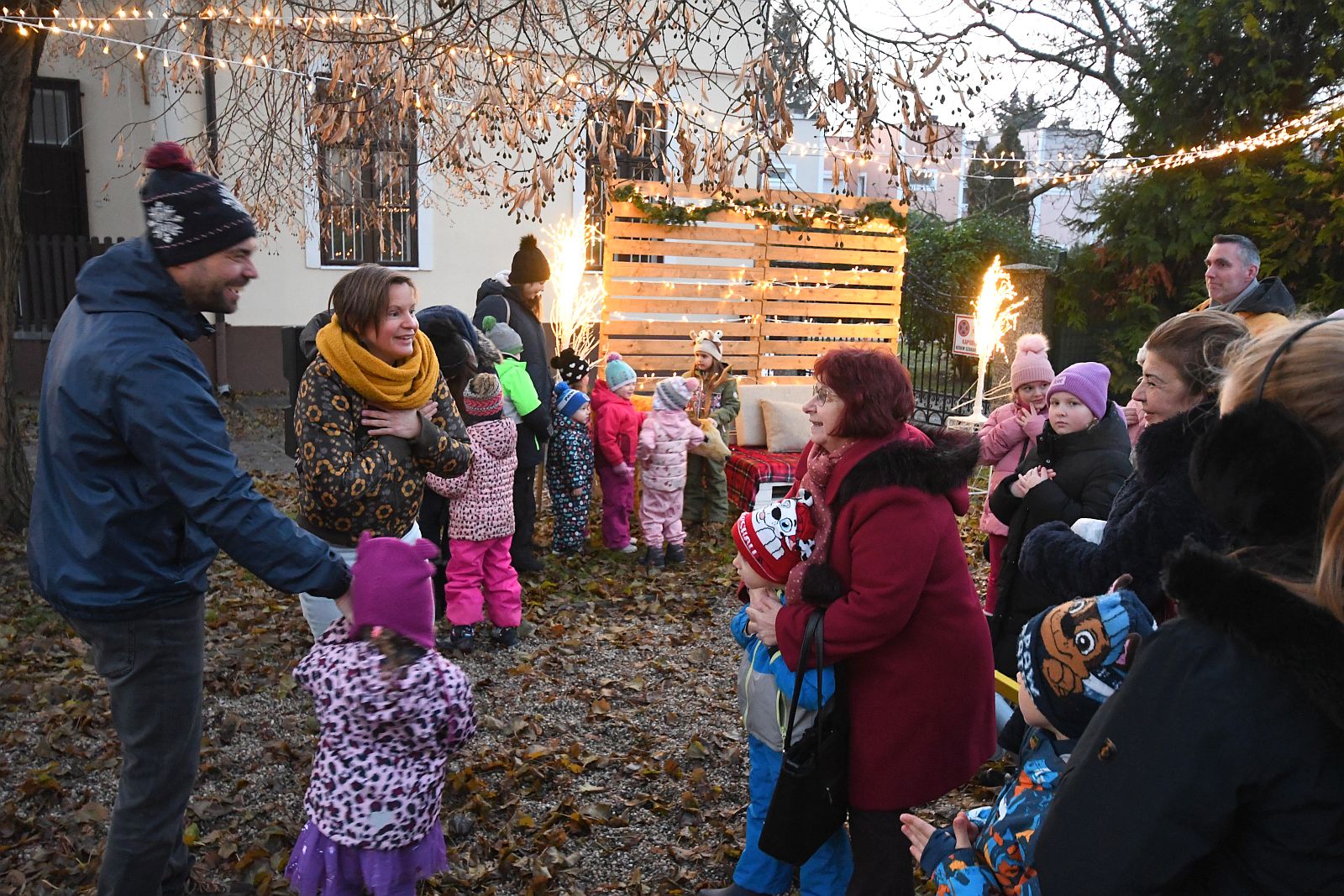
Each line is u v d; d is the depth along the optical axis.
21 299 11.53
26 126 6.50
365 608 2.34
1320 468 1.15
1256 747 1.11
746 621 2.79
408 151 8.95
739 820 3.50
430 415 3.57
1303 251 11.00
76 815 3.34
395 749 2.38
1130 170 11.41
